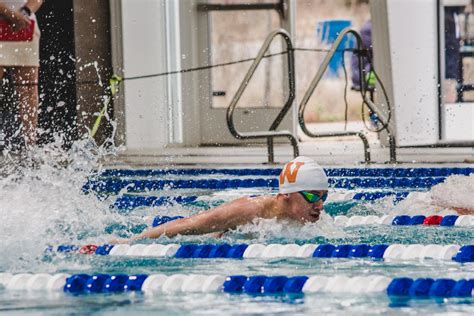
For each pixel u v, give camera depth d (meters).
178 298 5.58
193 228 7.82
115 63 19.92
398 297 5.47
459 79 20.64
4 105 18.02
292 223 7.98
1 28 17.70
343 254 7.05
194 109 21.69
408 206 9.40
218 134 21.80
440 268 6.45
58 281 6.06
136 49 20.30
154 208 10.19
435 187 9.57
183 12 21.30
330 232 8.12
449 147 19.22
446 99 20.61
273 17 21.36
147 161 16.62
